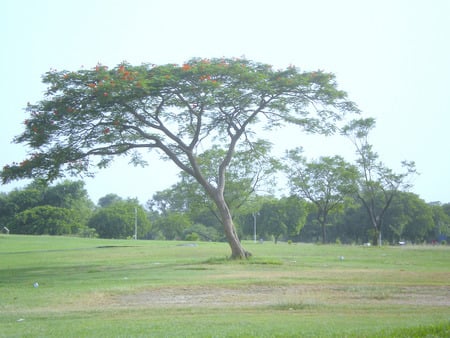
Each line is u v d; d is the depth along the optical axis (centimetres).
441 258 3466
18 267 3130
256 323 1196
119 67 2789
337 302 1620
